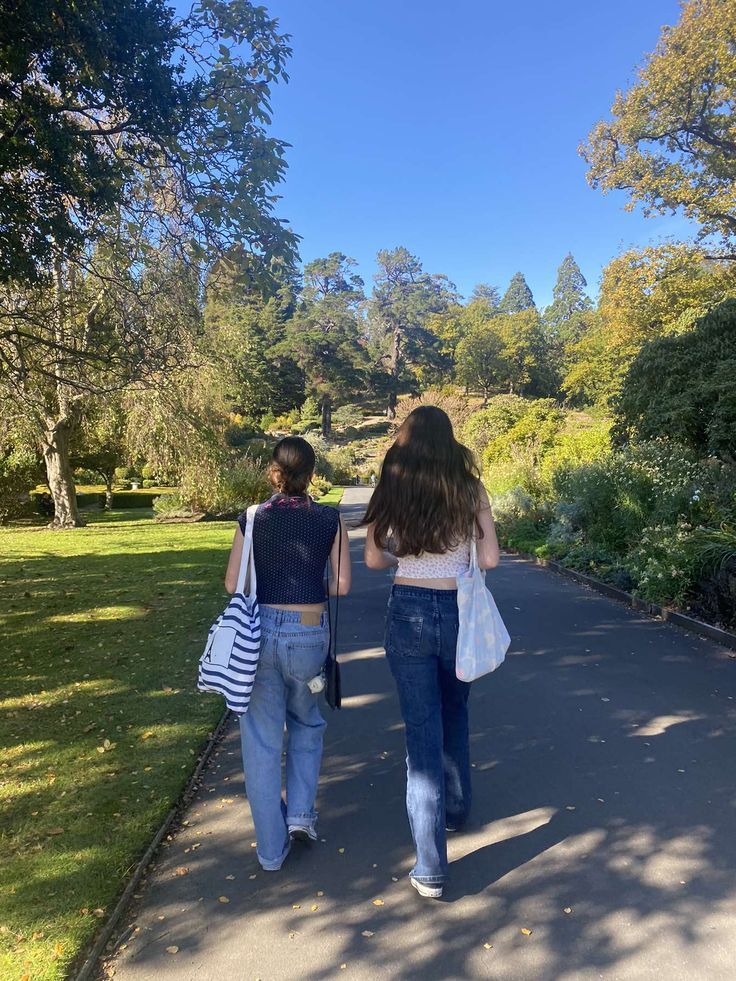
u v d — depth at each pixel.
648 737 4.09
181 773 3.72
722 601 6.75
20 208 5.88
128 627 7.44
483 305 116.12
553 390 98.81
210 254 7.94
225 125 7.16
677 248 28.56
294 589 2.79
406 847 2.96
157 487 50.12
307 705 2.98
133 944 2.36
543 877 2.70
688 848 2.88
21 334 8.96
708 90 25.44
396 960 2.26
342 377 89.19
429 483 2.64
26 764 3.90
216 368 23.14
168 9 6.64
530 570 11.66
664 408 12.40
